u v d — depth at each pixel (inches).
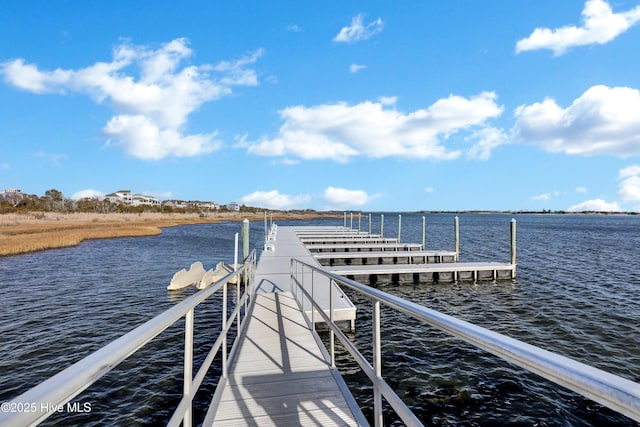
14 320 339.6
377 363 79.4
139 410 188.4
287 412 111.1
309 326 203.2
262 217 4015.8
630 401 24.3
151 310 373.4
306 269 419.5
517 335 285.9
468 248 893.8
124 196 4362.7
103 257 780.6
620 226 2208.4
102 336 298.2
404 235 1350.9
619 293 416.5
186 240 1213.1
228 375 137.0
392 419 176.1
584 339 273.7
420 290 449.1
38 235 1130.0
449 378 214.1
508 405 186.5
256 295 291.1
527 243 1026.7
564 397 192.9
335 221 3292.3
